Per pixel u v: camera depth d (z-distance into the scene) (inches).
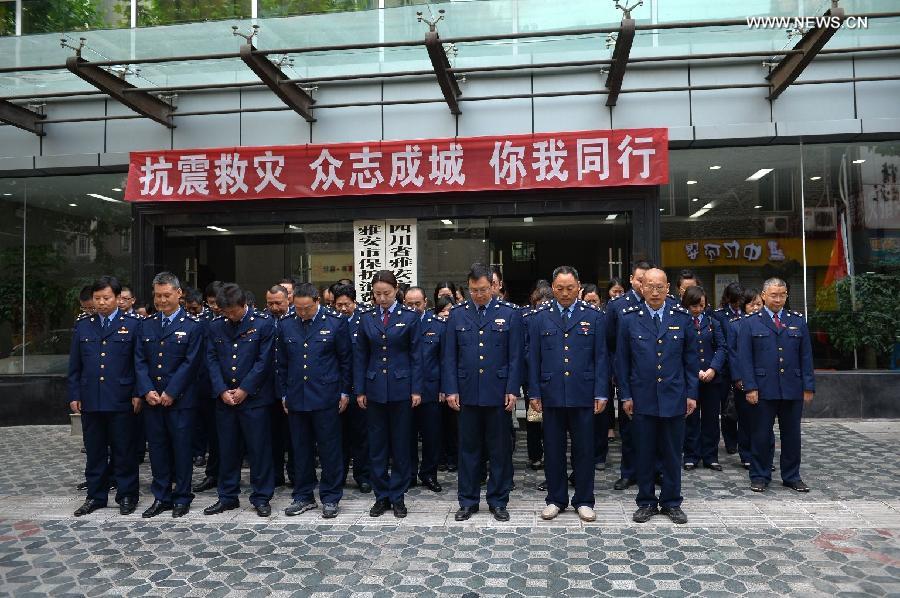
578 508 171.5
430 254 308.7
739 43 281.3
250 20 280.4
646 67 288.8
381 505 176.4
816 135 282.7
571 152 283.3
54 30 320.5
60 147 317.1
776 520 164.7
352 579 133.4
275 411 201.9
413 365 178.2
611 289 241.4
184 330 182.7
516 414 255.9
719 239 297.9
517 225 306.2
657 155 278.1
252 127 309.3
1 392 323.0
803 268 296.0
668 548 147.5
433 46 242.5
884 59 281.1
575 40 288.7
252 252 319.6
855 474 204.7
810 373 191.9
